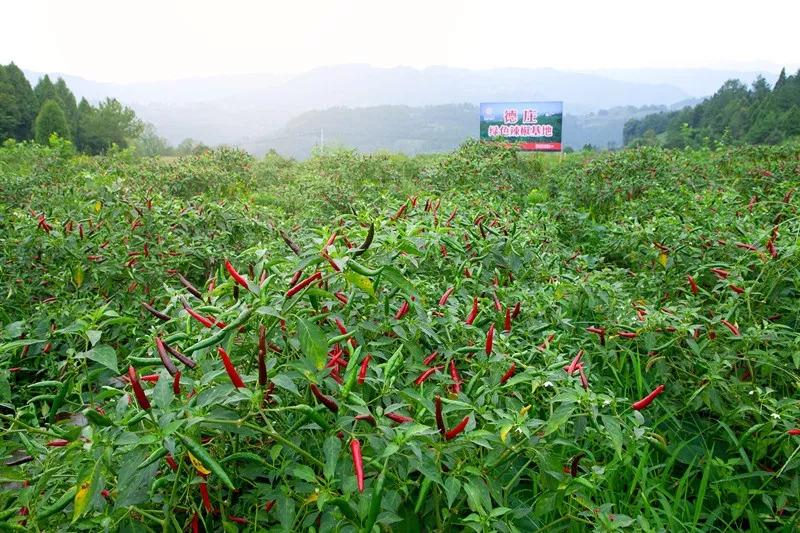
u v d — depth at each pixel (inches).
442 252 159.8
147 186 406.0
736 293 153.9
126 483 71.6
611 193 370.9
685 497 111.4
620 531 84.0
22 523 81.8
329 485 75.6
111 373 159.0
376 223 126.1
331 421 86.9
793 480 112.5
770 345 145.5
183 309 98.6
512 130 660.7
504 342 109.0
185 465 80.7
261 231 257.8
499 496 85.9
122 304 187.9
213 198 426.0
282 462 82.7
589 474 93.2
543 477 95.7
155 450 68.4
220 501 82.3
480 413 86.8
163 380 75.0
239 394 75.4
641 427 104.2
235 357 93.4
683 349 138.9
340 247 97.0
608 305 154.8
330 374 88.9
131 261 193.5
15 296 188.4
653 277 192.1
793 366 139.3
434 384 107.5
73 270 184.7
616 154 426.3
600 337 142.0
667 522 106.3
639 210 300.0
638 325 142.8
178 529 79.1
